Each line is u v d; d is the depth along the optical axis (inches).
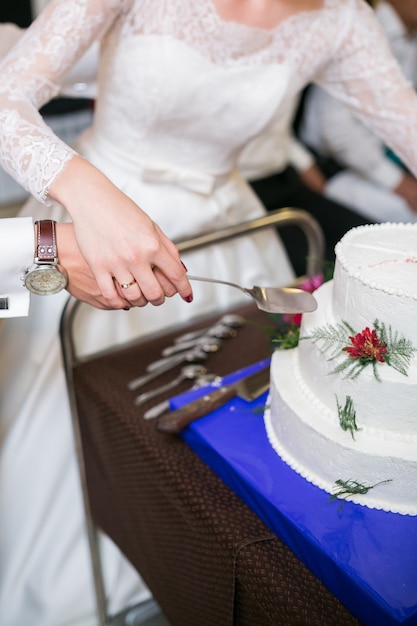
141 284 39.4
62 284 42.4
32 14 105.9
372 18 55.9
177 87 53.1
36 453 63.4
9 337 63.6
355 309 36.9
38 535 64.6
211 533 42.0
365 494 38.6
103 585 64.2
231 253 68.1
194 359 54.9
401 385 35.4
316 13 53.7
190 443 46.8
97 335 63.4
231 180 66.1
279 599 37.9
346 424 37.3
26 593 64.9
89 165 41.3
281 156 112.2
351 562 35.5
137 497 50.8
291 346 44.1
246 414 46.2
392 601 33.7
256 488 40.1
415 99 55.6
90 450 57.0
